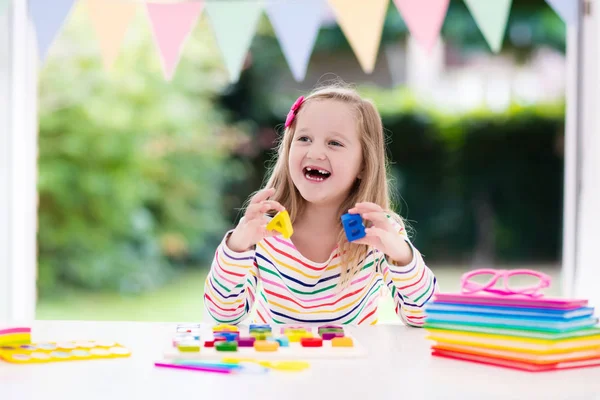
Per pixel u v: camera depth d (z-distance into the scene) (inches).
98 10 78.4
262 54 296.5
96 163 262.5
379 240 56.8
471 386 36.6
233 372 38.6
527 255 283.9
